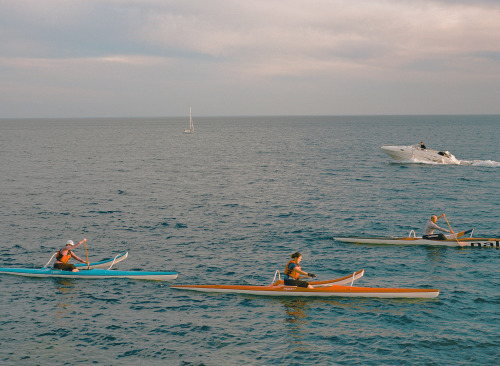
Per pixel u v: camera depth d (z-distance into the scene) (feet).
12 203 106.11
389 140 354.33
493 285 54.65
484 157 213.46
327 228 83.76
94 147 304.30
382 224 86.53
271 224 86.99
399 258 65.72
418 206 102.01
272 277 58.49
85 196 116.57
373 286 54.90
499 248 69.97
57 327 44.14
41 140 393.29
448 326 44.11
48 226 84.48
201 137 452.35
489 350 39.40
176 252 69.26
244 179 149.18
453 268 61.11
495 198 109.60
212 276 58.75
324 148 280.10
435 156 176.96
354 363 37.73
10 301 50.24
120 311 48.03
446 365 37.22
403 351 39.50
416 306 48.85
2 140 390.63
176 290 53.98
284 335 42.73
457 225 85.10
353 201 108.88
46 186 132.87
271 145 320.50
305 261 64.90
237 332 43.37
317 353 39.40
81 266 61.77
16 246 71.31
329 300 50.88
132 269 61.26
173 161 209.87
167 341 41.57
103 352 39.58
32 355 38.91
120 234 79.61
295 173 162.20
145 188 130.93
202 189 129.29
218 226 85.56
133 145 328.49
